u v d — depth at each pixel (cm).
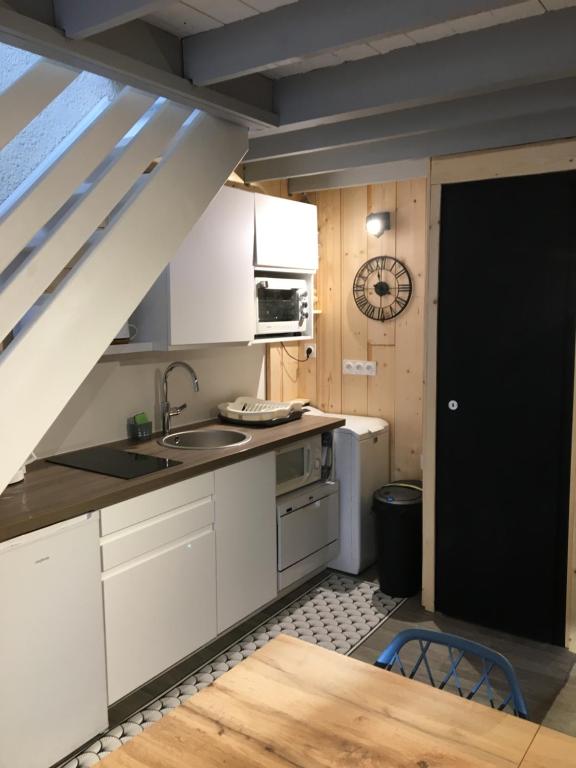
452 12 168
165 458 295
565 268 290
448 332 323
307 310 398
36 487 251
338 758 127
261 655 165
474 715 141
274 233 363
